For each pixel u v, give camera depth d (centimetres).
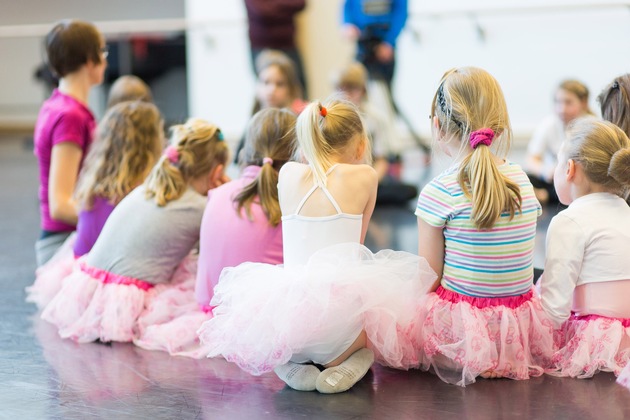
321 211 214
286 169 222
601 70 632
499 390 208
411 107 667
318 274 203
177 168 261
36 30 810
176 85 737
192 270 267
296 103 405
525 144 649
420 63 660
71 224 301
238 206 241
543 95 644
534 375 218
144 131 282
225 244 240
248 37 626
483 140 208
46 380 219
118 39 725
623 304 218
